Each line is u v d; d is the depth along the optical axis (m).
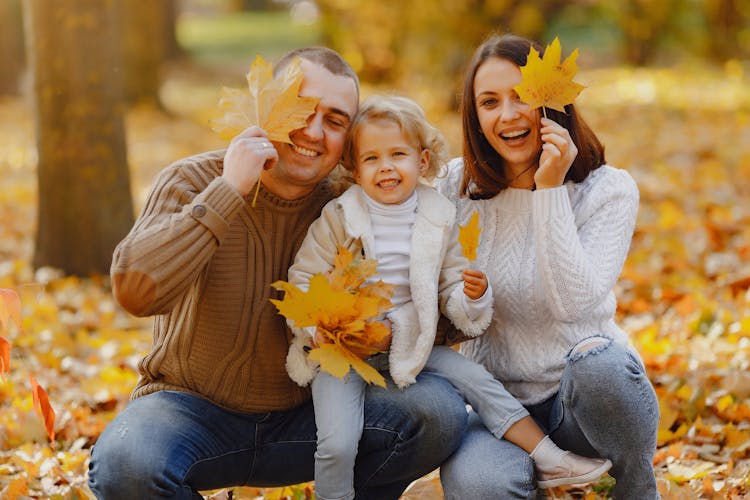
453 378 3.01
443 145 3.16
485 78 3.10
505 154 3.13
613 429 2.79
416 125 3.06
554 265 2.90
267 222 2.97
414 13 14.52
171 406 2.84
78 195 6.89
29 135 14.73
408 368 2.91
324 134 2.94
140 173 11.87
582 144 3.14
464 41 14.30
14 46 19.58
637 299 5.91
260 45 28.80
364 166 3.06
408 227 3.07
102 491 2.65
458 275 3.07
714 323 5.22
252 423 2.95
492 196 3.24
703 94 16.20
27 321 5.71
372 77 15.80
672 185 8.98
